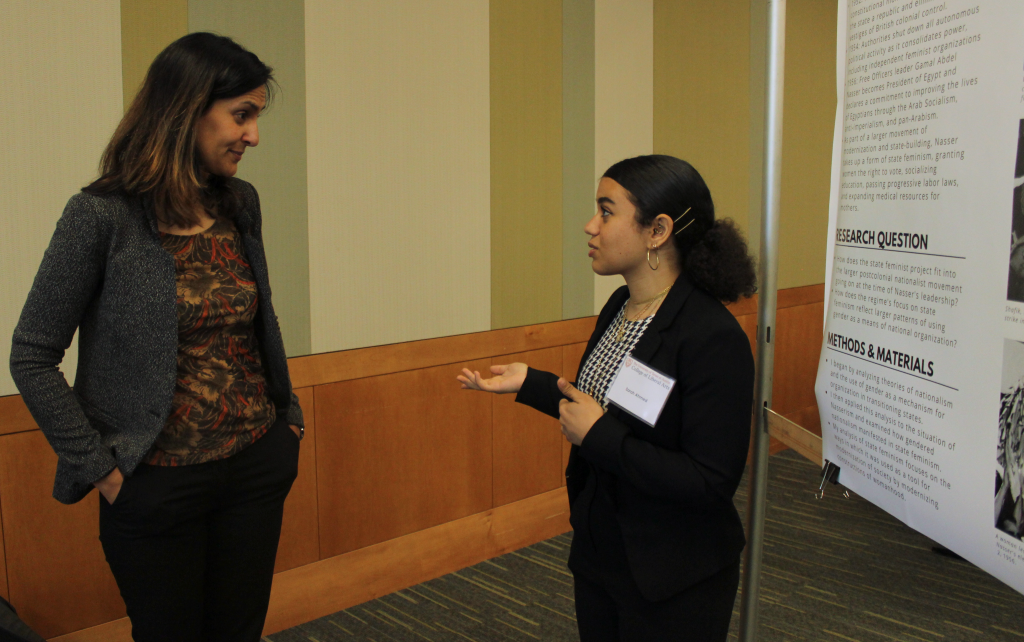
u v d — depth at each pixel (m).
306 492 2.59
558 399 1.54
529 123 3.14
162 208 1.40
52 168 2.02
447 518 3.03
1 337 1.98
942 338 0.78
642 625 1.34
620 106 3.51
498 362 3.14
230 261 1.50
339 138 2.55
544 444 3.36
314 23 2.45
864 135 0.89
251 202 1.59
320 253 2.55
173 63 1.38
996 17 0.69
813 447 1.07
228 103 1.41
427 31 2.75
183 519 1.42
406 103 2.72
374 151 2.65
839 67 0.95
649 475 1.24
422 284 2.85
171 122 1.36
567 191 3.33
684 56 3.81
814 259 4.97
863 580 3.04
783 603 2.83
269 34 2.35
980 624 2.68
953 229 0.75
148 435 1.38
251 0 2.30
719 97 4.07
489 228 3.05
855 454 0.95
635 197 1.33
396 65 2.67
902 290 0.83
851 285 0.93
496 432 3.16
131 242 1.36
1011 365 0.69
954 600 2.86
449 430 2.99
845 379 0.96
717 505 1.32
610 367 1.42
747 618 1.30
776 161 1.17
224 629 1.60
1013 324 0.68
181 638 1.48
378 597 2.83
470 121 2.92
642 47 3.57
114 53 2.08
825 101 4.84
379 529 2.81
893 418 0.86
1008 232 0.68
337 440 2.66
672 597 1.31
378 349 2.73
